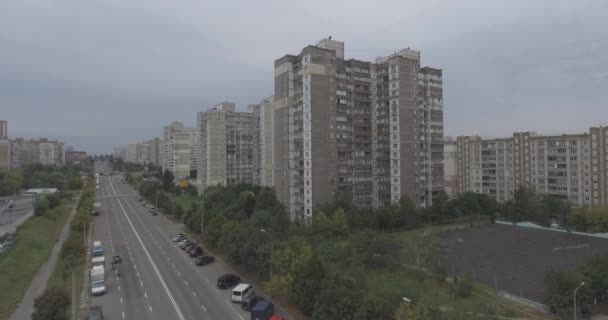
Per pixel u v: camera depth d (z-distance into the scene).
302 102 104.12
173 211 128.88
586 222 101.50
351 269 58.19
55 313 43.56
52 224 109.69
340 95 106.75
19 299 55.41
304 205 103.88
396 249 67.69
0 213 115.31
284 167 111.50
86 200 130.88
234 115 179.88
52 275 66.94
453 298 53.25
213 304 53.06
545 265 70.19
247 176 183.25
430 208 111.19
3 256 71.56
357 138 110.88
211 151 174.12
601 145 122.12
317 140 101.62
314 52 101.62
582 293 48.41
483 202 120.69
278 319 44.03
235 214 99.94
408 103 111.44
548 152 136.00
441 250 77.81
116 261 72.56
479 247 84.25
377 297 41.50
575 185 129.12
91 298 55.72
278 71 113.00
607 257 56.56
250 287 55.38
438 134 118.88
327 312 40.91
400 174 110.00
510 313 47.97
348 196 102.50
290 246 56.00
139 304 53.22
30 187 191.62
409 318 37.22
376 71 115.69
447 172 172.00
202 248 85.50
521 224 109.38
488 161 155.00
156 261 76.31
